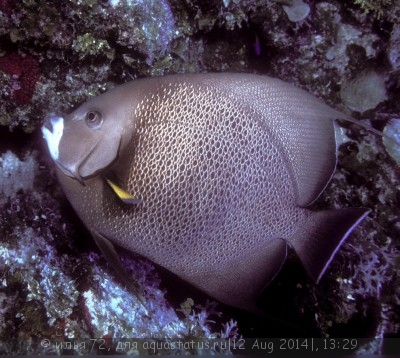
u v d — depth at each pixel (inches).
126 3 29.5
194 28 33.8
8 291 29.6
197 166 25.4
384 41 32.3
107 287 30.8
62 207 36.7
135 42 30.4
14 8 29.3
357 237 33.1
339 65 32.9
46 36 30.1
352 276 33.7
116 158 25.5
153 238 26.4
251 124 25.4
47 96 32.5
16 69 31.5
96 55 31.2
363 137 33.0
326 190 33.6
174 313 33.1
